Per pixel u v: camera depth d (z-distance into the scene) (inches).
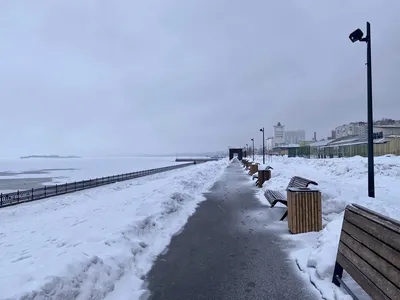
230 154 3048.7
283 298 143.5
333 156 1621.6
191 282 164.1
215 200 443.2
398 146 1269.7
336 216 272.4
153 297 147.6
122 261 181.3
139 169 2576.3
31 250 211.6
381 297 102.3
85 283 145.0
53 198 753.6
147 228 263.3
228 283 161.3
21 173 2608.3
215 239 244.7
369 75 285.0
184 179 652.7
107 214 326.0
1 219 471.8
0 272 147.9
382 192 344.5
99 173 2166.6
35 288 122.5
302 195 254.2
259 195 485.7
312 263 174.7
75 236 238.7
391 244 100.5
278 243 229.5
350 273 131.0
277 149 4074.8
